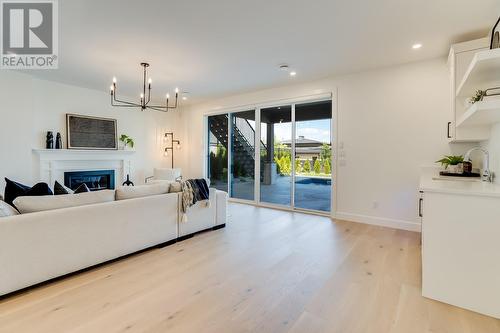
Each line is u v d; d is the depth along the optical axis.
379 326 1.70
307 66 3.99
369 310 1.88
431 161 3.66
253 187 5.91
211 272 2.46
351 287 2.19
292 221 4.33
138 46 3.31
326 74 4.38
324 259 2.77
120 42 3.19
